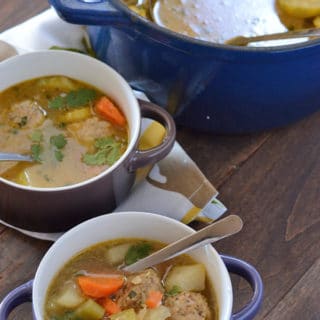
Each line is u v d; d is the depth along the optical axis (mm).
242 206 773
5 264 724
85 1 707
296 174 797
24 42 818
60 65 756
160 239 691
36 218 709
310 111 806
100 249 689
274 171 797
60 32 828
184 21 784
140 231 689
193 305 653
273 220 768
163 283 672
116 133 739
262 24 787
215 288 665
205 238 660
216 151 805
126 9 702
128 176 726
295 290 732
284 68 720
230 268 668
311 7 781
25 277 719
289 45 697
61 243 664
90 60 746
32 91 756
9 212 712
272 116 786
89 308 655
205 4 794
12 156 713
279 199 780
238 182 787
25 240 735
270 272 740
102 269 678
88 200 703
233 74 726
